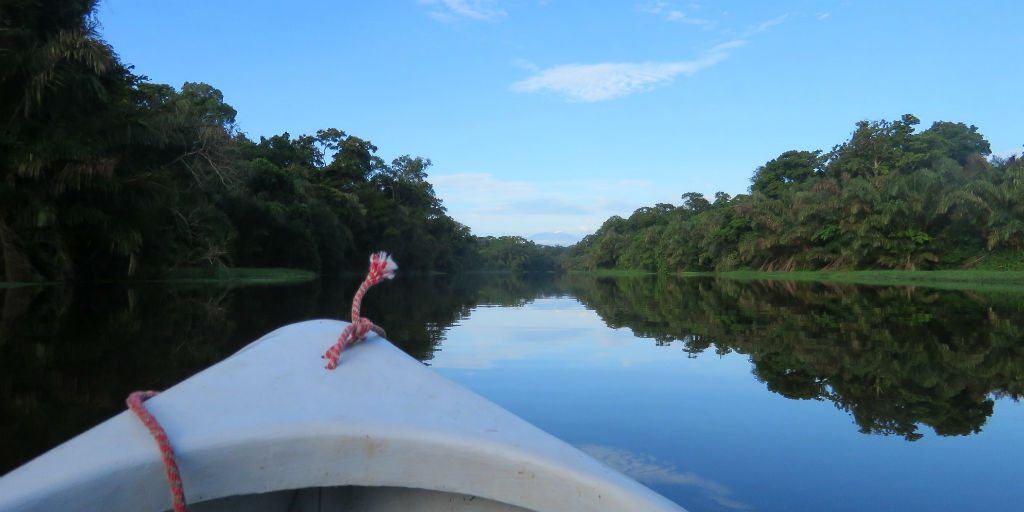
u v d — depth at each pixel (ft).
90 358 13.48
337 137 180.34
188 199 59.52
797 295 44.29
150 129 51.08
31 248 46.73
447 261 222.69
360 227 155.33
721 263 144.36
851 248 103.24
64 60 42.14
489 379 12.50
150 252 56.29
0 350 14.65
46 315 23.26
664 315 28.12
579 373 13.08
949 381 12.05
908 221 96.68
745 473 7.17
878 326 21.98
